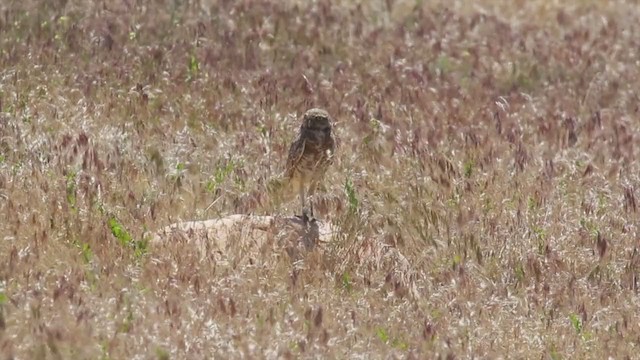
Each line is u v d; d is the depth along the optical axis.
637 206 18.12
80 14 24.42
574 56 26.19
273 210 16.95
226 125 20.53
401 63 23.80
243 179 18.00
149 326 13.41
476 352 14.07
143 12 24.86
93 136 18.69
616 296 15.88
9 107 19.89
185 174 18.03
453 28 27.48
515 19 29.39
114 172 17.45
